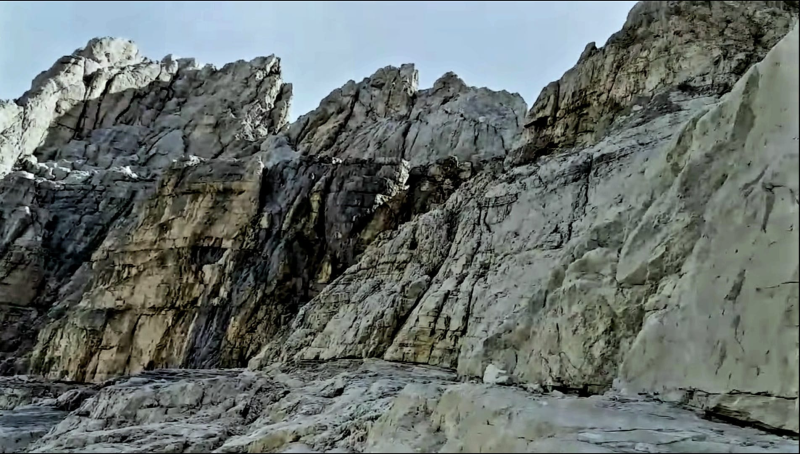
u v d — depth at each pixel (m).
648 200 12.91
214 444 11.34
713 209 10.10
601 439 7.24
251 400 14.97
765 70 9.72
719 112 11.14
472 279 18.19
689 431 7.78
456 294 18.20
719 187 10.70
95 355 27.36
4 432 15.43
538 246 16.73
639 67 22.22
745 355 8.65
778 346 8.16
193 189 29.39
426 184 29.77
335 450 9.51
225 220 28.69
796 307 8.01
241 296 26.28
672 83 20.62
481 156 37.25
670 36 21.95
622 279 11.80
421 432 9.26
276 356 20.94
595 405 9.12
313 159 30.95
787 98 9.03
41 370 28.03
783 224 8.55
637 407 9.18
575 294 12.38
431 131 40.84
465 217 20.75
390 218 28.27
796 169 8.41
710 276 9.68
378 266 22.14
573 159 18.00
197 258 28.23
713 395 8.93
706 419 8.71
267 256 27.41
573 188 17.08
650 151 14.84
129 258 29.05
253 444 10.52
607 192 15.45
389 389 13.70
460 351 16.75
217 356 25.09
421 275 20.28
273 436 10.67
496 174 23.34
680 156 12.47
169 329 27.14
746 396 8.45
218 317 26.23
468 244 19.61
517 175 20.02
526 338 13.69
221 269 27.44
